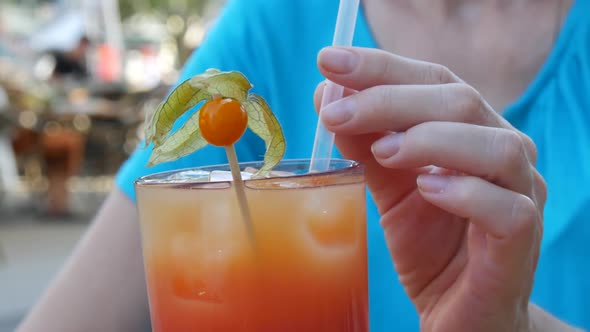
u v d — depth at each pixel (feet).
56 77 9.60
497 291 1.10
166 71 14.99
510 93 1.65
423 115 1.04
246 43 1.65
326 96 1.11
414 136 1.03
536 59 1.64
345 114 1.05
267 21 1.67
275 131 0.99
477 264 1.10
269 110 0.97
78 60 9.79
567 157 1.57
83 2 12.10
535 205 1.08
